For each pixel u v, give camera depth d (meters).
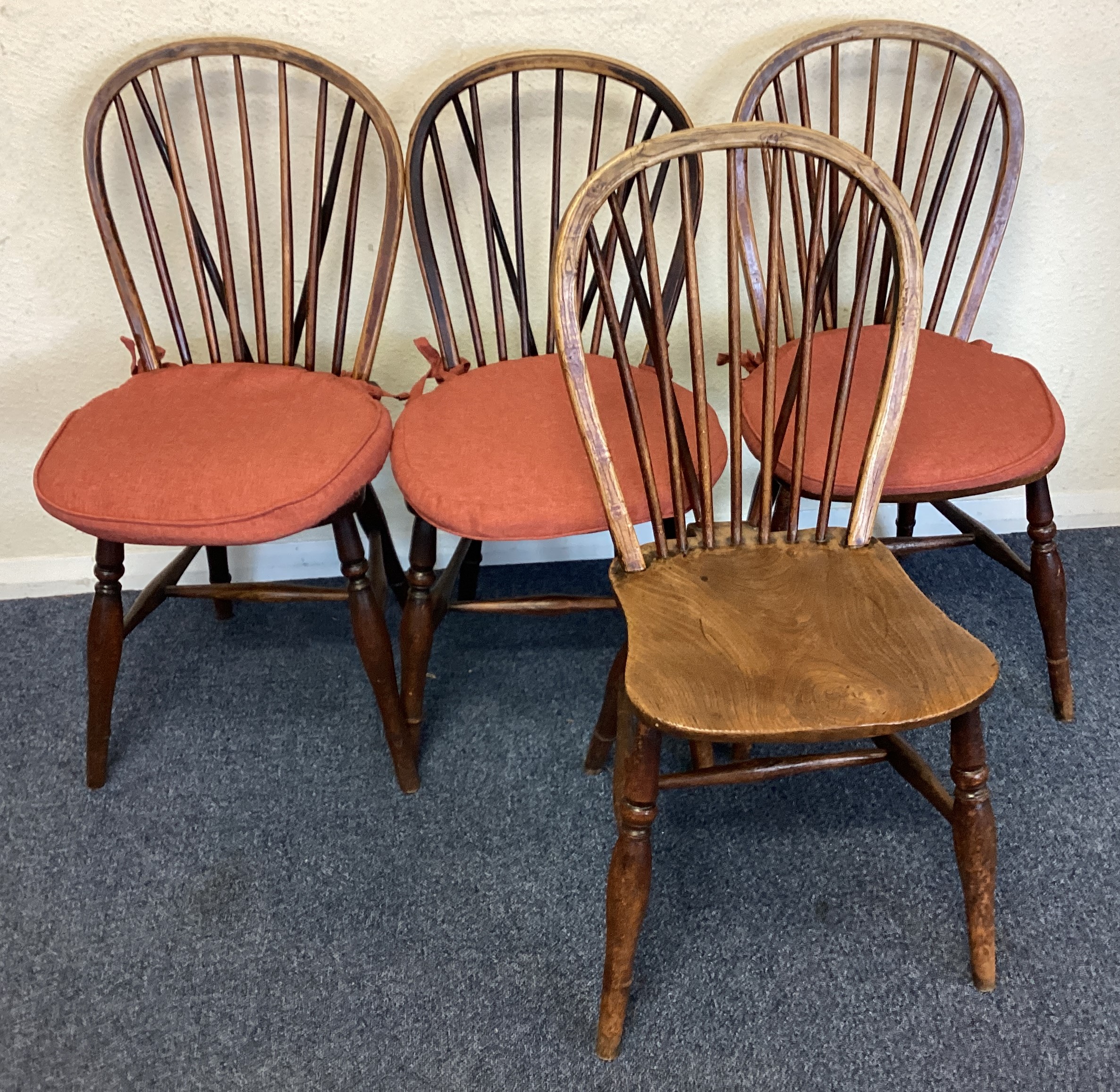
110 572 1.27
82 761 1.48
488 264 1.48
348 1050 1.09
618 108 1.43
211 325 1.41
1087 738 1.44
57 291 1.50
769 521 1.12
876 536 1.87
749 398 1.30
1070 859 1.26
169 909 1.25
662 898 1.24
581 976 1.16
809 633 0.98
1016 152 1.37
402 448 1.22
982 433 1.21
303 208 1.48
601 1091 1.05
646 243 0.97
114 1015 1.13
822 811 1.35
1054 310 1.65
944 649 0.95
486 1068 1.07
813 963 1.16
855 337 1.02
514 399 1.28
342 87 1.29
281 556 1.82
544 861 1.30
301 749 1.48
